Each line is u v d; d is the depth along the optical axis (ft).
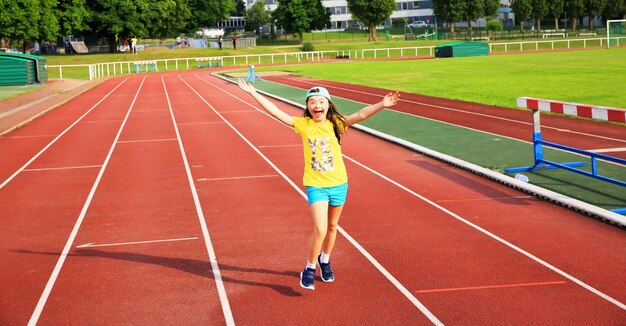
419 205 32.30
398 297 20.36
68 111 88.89
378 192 35.45
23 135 64.85
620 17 358.23
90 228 29.76
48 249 26.61
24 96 112.98
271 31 387.34
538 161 39.42
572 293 20.27
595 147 47.19
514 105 75.66
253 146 53.42
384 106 19.56
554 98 78.33
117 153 52.08
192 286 21.84
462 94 91.09
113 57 242.17
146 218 31.24
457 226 28.32
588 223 28.12
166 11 274.77
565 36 306.55
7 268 24.26
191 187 38.17
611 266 22.67
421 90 100.94
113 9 248.52
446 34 339.77
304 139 20.31
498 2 344.69
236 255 25.17
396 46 289.94
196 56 254.06
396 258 24.26
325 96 19.90
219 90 119.75
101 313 19.75
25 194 37.55
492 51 247.09
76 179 41.75
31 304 20.61
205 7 344.49
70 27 236.22
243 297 20.71
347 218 30.22
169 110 86.63
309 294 20.83
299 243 26.50
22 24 201.36
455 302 19.81
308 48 280.51
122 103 99.09
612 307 19.10
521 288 20.81
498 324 18.12
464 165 40.81
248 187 37.70
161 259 24.88
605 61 149.38
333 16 413.18
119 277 22.95
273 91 110.52
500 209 30.99
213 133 62.44
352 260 24.20
